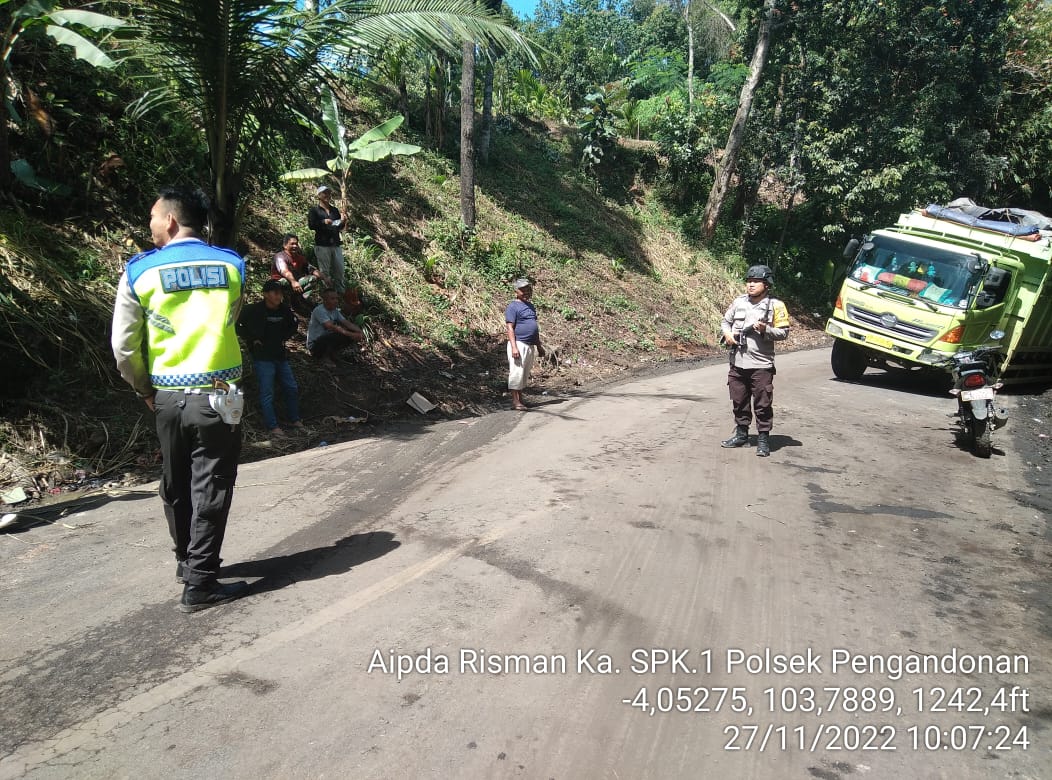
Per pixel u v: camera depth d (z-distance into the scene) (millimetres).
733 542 4730
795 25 21531
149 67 6633
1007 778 2648
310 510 4941
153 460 5789
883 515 5504
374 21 6605
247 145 7129
